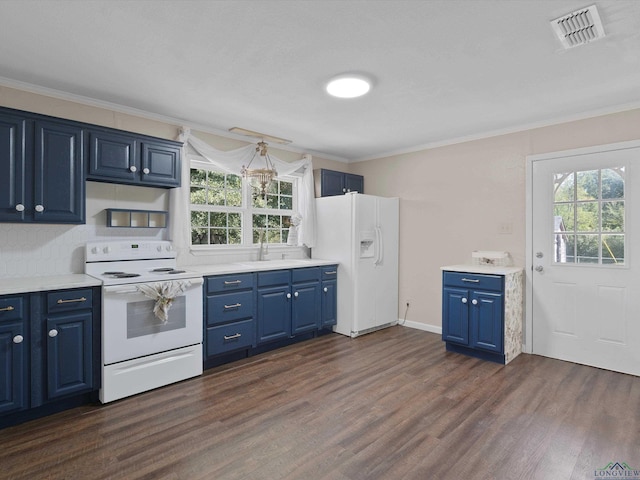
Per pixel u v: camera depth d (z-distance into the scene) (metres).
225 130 3.79
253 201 4.21
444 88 2.72
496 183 3.78
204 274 3.02
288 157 4.46
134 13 1.82
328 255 4.39
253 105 3.09
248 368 3.15
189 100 2.99
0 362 2.10
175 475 1.75
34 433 2.10
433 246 4.30
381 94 2.84
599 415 2.32
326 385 2.79
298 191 4.62
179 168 3.22
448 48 2.15
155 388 2.71
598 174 3.16
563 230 3.35
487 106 3.09
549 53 2.20
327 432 2.13
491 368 3.14
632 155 2.99
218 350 3.16
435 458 1.88
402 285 4.62
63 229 2.84
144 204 3.28
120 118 3.13
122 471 1.77
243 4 1.74
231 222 4.01
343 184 4.82
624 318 3.05
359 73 2.48
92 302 2.44
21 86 2.64
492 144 3.80
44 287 2.24
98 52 2.21
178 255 3.47
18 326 2.16
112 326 2.48
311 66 2.38
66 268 2.85
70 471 1.77
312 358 3.40
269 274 3.54
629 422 2.23
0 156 2.32
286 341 3.81
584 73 2.47
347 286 4.17
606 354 3.13
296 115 3.33
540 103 3.03
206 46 2.14
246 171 3.32
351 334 4.11
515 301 3.42
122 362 2.54
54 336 2.28
